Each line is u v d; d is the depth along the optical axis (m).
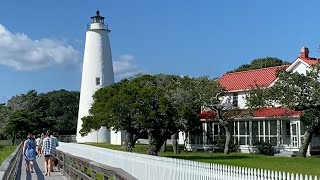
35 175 23.48
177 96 40.09
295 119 44.97
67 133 100.50
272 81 47.50
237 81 54.47
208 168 13.96
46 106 106.44
